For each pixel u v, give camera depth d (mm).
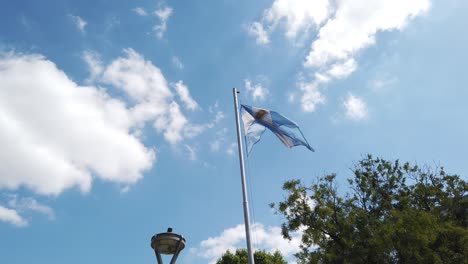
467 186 22688
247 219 14641
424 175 24016
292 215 20547
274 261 42250
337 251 19391
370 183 23859
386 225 18625
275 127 19516
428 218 18188
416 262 18219
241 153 16922
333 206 20359
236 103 18922
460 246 18906
